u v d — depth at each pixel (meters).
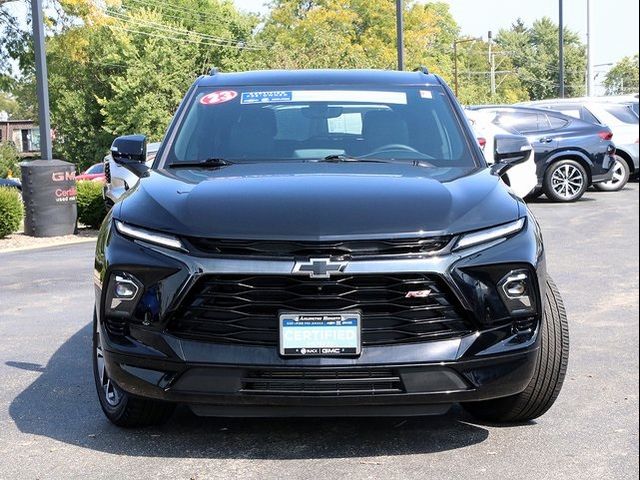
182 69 58.03
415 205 3.97
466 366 3.82
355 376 3.77
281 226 3.81
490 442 4.28
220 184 4.29
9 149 64.38
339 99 5.34
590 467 3.94
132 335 3.96
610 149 17.16
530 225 4.16
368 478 3.83
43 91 15.18
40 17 15.16
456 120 5.23
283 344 3.76
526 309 3.95
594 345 6.21
